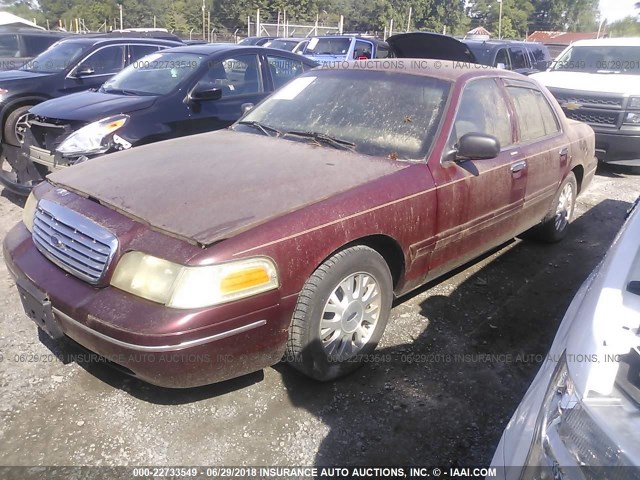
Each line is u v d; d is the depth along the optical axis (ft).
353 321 9.75
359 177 9.94
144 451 8.24
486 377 10.27
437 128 11.32
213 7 171.94
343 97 12.56
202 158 10.70
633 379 4.59
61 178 10.27
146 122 17.16
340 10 182.19
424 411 9.30
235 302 7.80
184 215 8.30
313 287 8.79
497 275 14.74
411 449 8.50
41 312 8.62
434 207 10.72
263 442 8.50
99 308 7.89
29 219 10.24
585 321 5.28
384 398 9.57
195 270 7.57
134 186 9.34
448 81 12.17
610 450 4.24
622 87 25.80
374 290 10.05
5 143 20.31
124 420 8.82
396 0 177.06
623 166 29.09
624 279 5.64
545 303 13.30
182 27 169.17
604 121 25.99
